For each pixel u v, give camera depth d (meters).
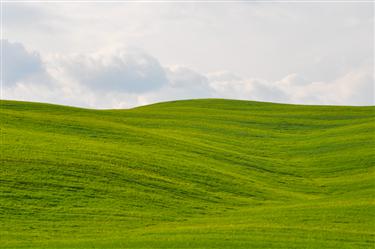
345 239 49.59
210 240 48.25
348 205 64.00
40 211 57.59
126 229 54.22
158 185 69.88
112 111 133.62
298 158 98.06
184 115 132.62
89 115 121.94
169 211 61.91
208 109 145.38
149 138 94.69
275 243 47.59
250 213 62.41
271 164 92.19
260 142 108.12
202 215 61.81
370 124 118.06
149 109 145.50
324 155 98.44
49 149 77.12
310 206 64.81
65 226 54.31
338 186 81.38
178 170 77.38
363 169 88.69
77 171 69.56
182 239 48.59
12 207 57.56
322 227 54.44
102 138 89.81
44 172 67.50
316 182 84.25
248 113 139.38
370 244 48.22
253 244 47.22
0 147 74.31
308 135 115.38
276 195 74.50
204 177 76.50
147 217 58.97
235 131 115.88
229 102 159.12
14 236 50.22
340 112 140.75
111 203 62.00
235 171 83.62
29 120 95.56
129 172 72.50
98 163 73.81
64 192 63.06
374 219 57.69
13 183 63.16
